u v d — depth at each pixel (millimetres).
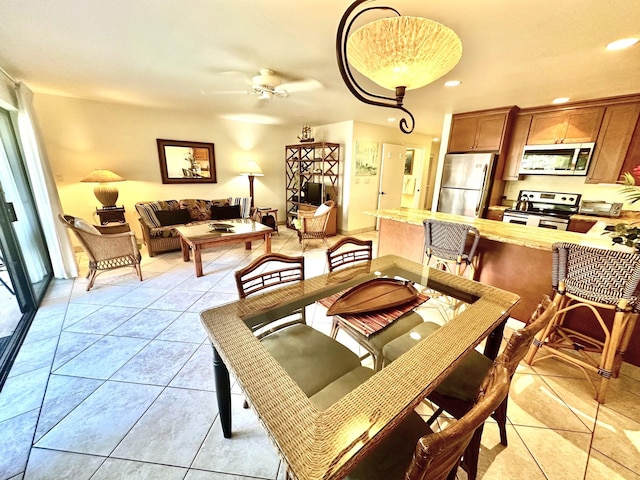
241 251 4547
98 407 1542
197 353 2000
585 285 1680
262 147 6180
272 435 652
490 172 3867
